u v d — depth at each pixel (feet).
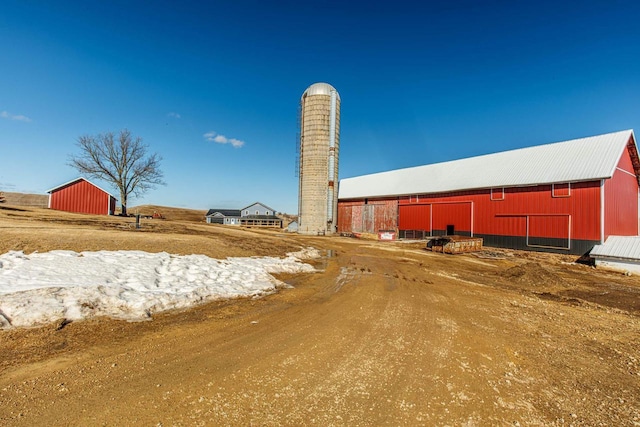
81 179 129.59
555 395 16.26
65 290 24.53
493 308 32.83
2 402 13.05
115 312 24.64
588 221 77.56
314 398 14.74
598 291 45.68
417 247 96.63
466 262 69.51
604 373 19.08
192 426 12.18
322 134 140.87
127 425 12.03
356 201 149.59
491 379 17.57
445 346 21.89
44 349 18.19
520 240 90.43
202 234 75.00
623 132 82.89
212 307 29.07
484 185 98.68
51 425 11.81
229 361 18.19
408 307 31.53
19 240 37.45
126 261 36.27
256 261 50.16
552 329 26.91
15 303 21.52
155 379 15.70
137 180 170.40
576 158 84.99
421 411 14.16
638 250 65.05
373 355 19.88
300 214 146.10
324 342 21.68
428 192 117.39
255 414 13.25
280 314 27.94
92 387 14.64
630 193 91.76
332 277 46.47
